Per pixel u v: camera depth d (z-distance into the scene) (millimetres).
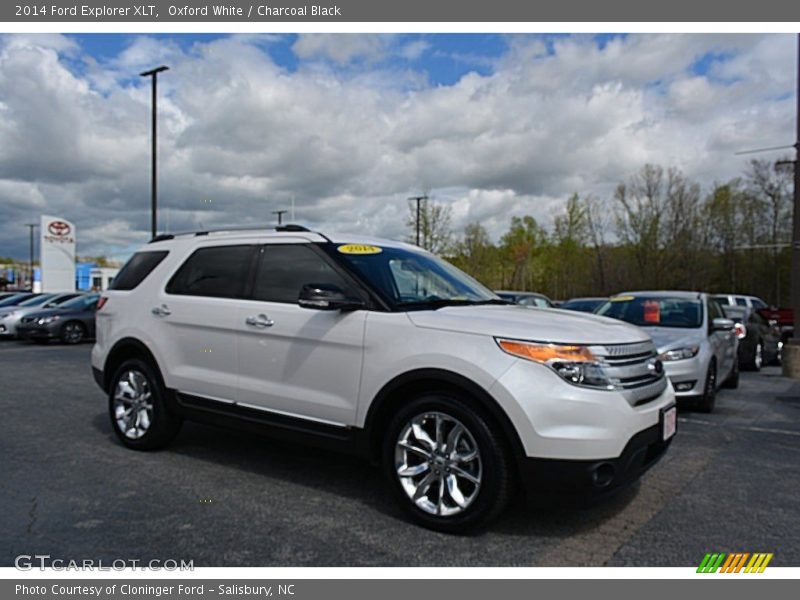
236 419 4520
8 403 7523
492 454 3395
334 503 4031
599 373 3377
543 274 53562
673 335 7395
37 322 15898
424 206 38469
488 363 3422
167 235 5582
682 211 45344
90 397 7961
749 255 44469
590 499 3320
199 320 4770
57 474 4605
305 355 4145
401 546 3398
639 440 3451
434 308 4043
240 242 4867
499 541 3477
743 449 5566
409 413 3672
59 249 29203
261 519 3744
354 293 4094
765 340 12797
